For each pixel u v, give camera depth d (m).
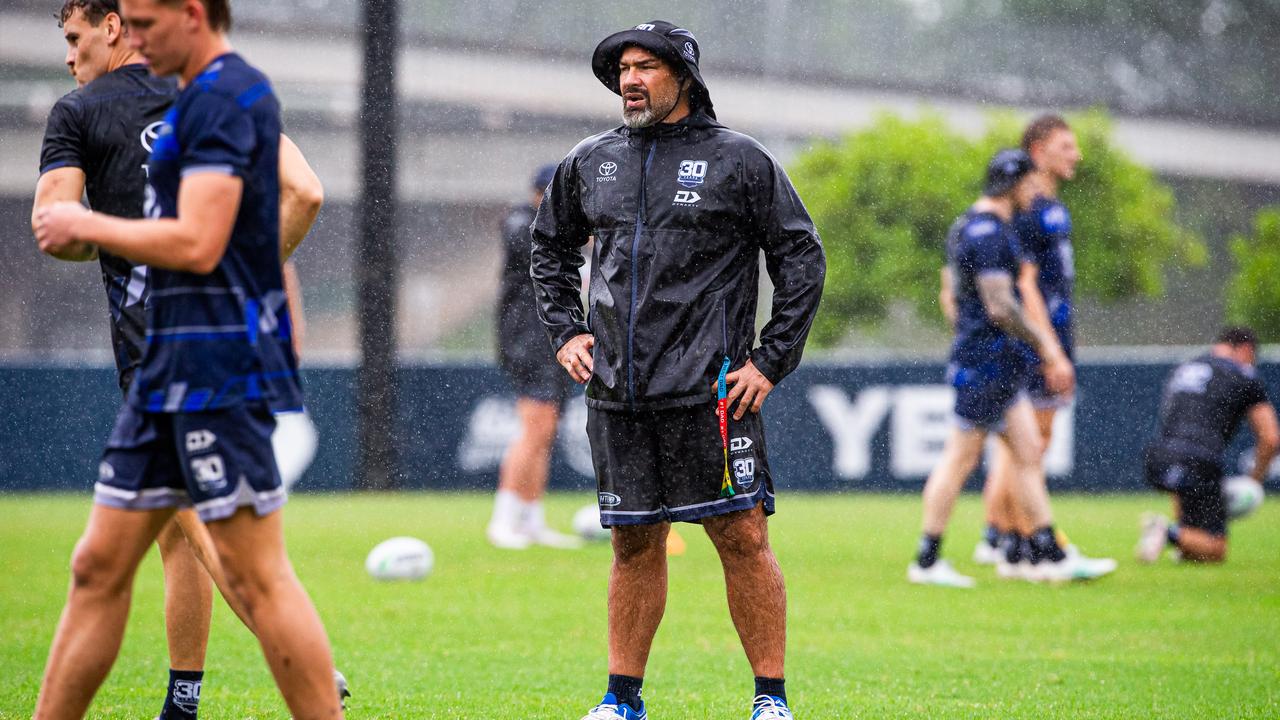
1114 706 13.94
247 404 9.13
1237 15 88.12
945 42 84.75
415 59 78.75
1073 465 42.97
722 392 11.99
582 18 82.19
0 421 42.72
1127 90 86.56
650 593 12.66
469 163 80.38
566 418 43.94
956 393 23.41
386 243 45.09
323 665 9.38
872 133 61.47
